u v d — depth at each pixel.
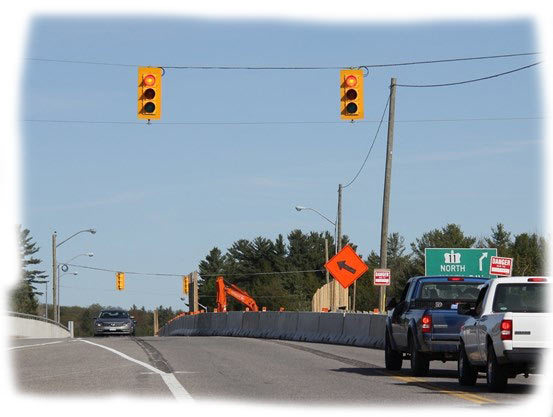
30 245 189.88
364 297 168.88
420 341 26.23
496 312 21.97
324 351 38.56
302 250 188.12
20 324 66.69
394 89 50.56
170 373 26.34
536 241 106.44
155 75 34.66
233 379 24.58
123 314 74.88
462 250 57.09
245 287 186.75
